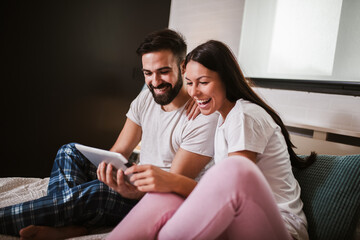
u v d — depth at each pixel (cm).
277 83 219
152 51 117
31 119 225
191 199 75
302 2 206
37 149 232
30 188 139
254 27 234
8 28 204
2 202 118
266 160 99
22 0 208
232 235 77
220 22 272
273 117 109
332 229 104
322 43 196
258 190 71
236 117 98
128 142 143
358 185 105
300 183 119
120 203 111
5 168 216
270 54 223
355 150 161
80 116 253
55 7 224
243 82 107
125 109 284
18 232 99
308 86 203
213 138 116
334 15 190
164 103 124
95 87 259
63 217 101
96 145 267
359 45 178
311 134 200
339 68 188
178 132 124
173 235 76
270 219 73
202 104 106
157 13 297
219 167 74
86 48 247
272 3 223
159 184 87
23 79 217
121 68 274
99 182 108
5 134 214
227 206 70
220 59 101
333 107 194
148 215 82
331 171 113
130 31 275
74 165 123
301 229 95
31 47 217
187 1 301
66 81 240
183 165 115
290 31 212
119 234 80
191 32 297
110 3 257
